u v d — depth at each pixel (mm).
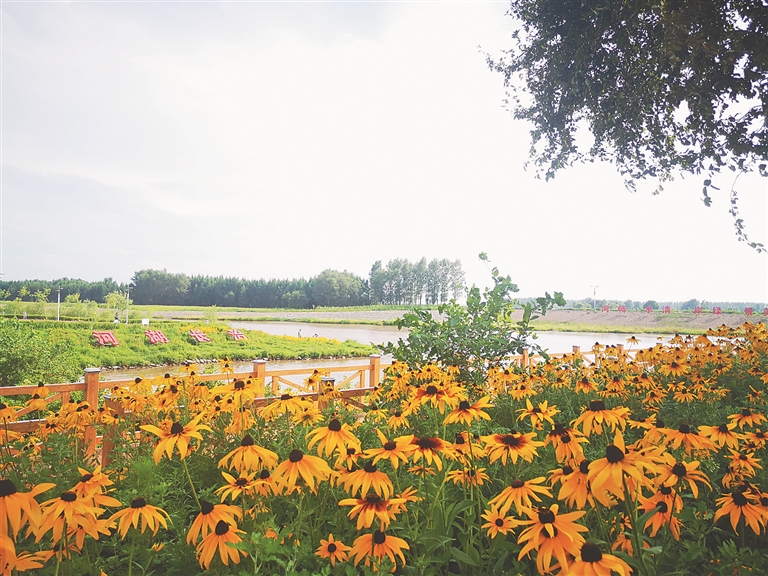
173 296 98188
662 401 4613
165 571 1940
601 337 35375
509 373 5539
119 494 2383
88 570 1695
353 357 25031
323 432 1973
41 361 10453
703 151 5234
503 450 1969
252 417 3072
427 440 1884
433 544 1729
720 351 6672
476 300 7348
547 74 6117
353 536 2055
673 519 1740
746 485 2111
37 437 3551
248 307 100750
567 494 1606
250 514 1839
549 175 6688
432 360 7203
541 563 1302
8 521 1265
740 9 4289
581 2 5180
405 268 108875
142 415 3996
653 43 5215
